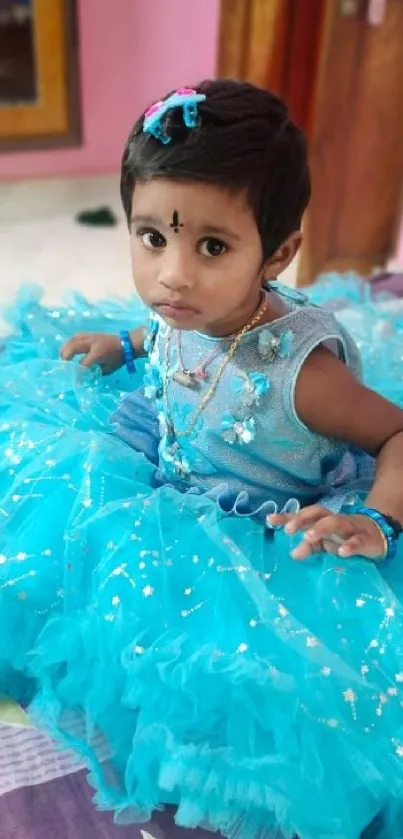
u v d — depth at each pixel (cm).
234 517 75
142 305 118
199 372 77
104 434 84
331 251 219
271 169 64
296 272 219
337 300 129
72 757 73
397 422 74
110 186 289
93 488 75
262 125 64
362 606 68
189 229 64
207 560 70
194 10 253
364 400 74
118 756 71
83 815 69
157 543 70
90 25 259
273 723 62
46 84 262
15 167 273
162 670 63
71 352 98
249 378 74
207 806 64
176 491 76
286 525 66
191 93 64
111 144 283
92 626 68
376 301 132
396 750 63
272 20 206
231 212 63
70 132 273
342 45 191
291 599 69
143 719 65
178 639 65
